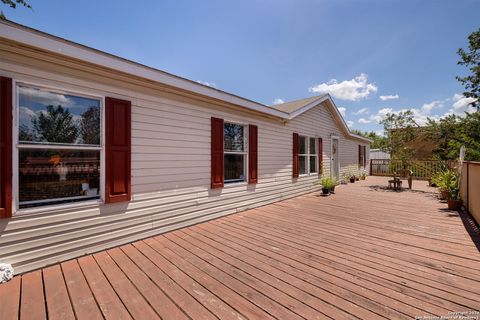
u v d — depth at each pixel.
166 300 1.87
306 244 3.16
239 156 5.28
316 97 8.23
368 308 1.74
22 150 2.40
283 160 6.56
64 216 2.64
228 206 4.83
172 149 3.79
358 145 12.59
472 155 9.80
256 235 3.57
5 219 2.26
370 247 3.04
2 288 2.07
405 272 2.34
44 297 1.93
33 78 2.42
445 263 2.53
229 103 4.63
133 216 3.28
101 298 1.91
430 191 8.07
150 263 2.59
